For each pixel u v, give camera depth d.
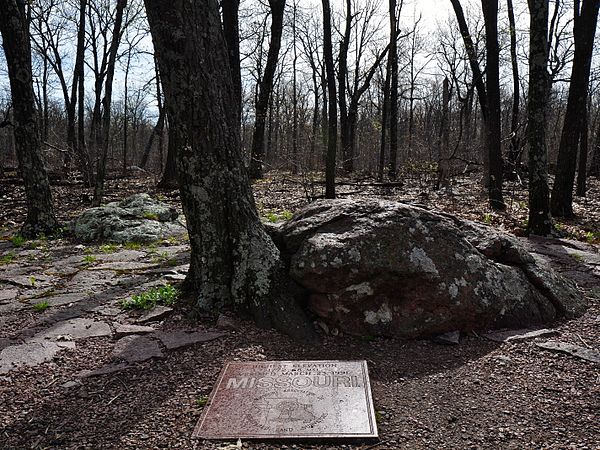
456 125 31.05
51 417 3.13
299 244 4.75
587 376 3.60
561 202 11.45
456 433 2.93
